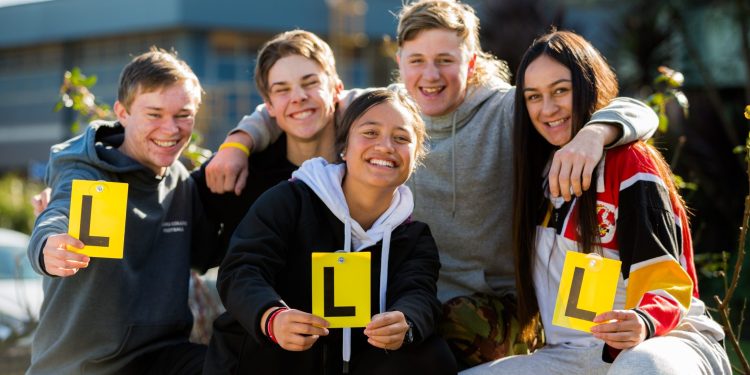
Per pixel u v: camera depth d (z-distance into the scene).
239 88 24.05
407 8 3.95
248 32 24.67
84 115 5.20
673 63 11.77
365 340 3.17
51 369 3.46
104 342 3.45
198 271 4.07
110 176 3.53
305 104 3.82
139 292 3.53
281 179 3.94
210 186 3.81
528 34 13.06
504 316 3.73
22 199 14.31
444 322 3.62
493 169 3.79
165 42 24.78
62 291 3.43
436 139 3.88
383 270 3.14
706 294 8.57
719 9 11.77
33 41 26.58
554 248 3.34
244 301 2.87
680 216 3.15
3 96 28.53
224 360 3.03
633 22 11.54
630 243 3.05
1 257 7.87
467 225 3.81
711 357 2.96
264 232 3.07
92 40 26.36
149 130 3.52
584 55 3.35
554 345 3.40
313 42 3.89
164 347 3.57
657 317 2.82
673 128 9.66
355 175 3.13
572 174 3.02
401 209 3.20
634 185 3.08
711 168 9.35
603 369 3.22
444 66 3.79
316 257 2.92
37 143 28.05
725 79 12.50
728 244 9.43
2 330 6.19
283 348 2.92
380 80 23.44
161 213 3.63
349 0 24.69
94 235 3.09
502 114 3.83
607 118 3.15
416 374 2.98
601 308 2.89
